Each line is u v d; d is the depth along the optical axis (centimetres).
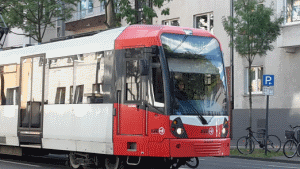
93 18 3759
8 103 1711
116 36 1351
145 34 1291
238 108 2867
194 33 1317
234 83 2895
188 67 1281
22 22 2950
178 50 1279
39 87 1580
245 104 2831
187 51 1291
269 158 1980
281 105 2639
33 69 1619
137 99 1279
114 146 1313
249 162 1861
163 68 1247
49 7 2827
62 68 1502
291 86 2595
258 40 2144
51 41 1642
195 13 3111
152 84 1257
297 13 2539
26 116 1620
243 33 2188
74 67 1459
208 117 1282
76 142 1423
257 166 1691
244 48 2159
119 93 1317
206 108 1288
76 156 1482
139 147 1267
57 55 1526
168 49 1266
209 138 1280
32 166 1573
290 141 2056
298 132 2056
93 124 1373
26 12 2959
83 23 3866
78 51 1451
